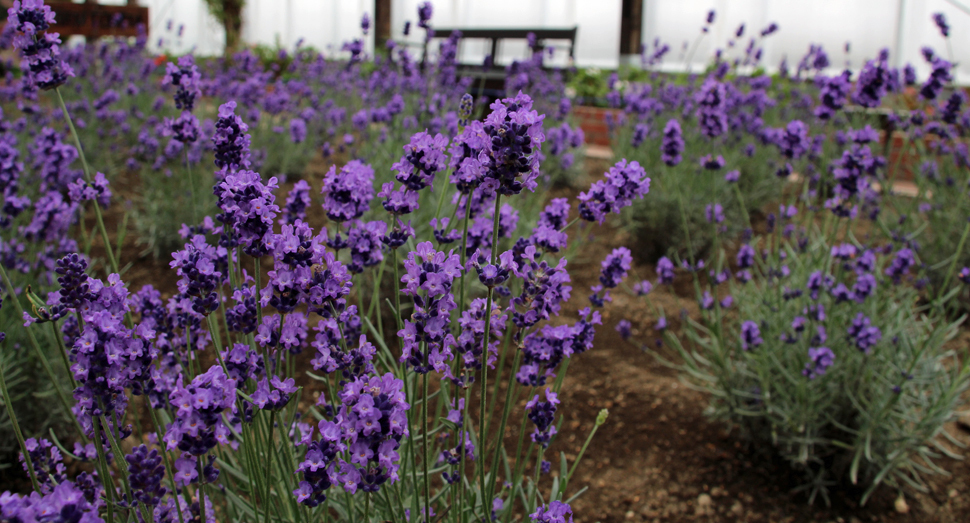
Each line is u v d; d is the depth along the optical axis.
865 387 2.88
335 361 1.38
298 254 1.29
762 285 3.54
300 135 4.74
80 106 5.47
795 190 5.08
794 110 6.92
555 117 6.20
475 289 3.78
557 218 1.92
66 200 3.59
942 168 5.14
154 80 8.29
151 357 1.28
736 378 3.14
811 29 13.55
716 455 3.05
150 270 4.31
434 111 4.39
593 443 3.04
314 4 18.72
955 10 12.22
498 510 1.82
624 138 6.48
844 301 2.83
